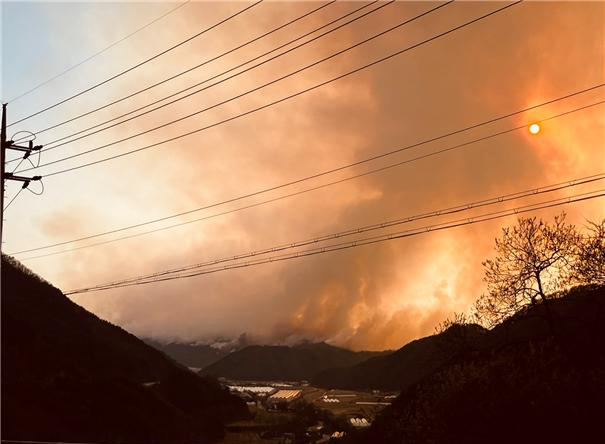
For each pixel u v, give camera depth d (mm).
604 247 26953
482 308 30203
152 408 99625
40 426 69750
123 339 157625
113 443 76062
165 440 89688
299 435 101375
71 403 82250
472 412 26250
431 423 28891
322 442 86812
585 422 23016
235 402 141500
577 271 27656
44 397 79875
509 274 29531
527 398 24625
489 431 25172
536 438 23875
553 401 23906
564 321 27484
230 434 110312
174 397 123562
